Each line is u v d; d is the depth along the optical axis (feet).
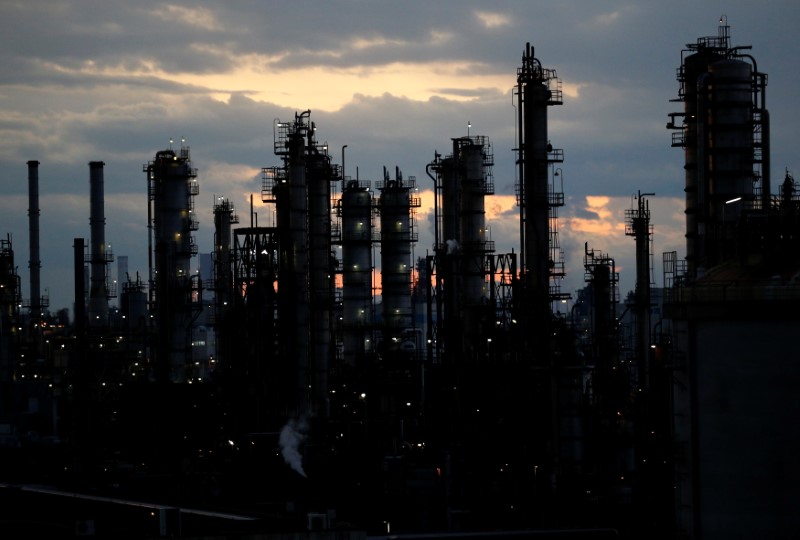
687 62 576.20
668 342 481.46
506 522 546.67
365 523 532.32
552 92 555.28
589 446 547.08
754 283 331.77
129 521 475.72
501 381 601.62
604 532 359.25
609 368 596.29
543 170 552.41
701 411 334.24
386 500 581.53
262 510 570.05
